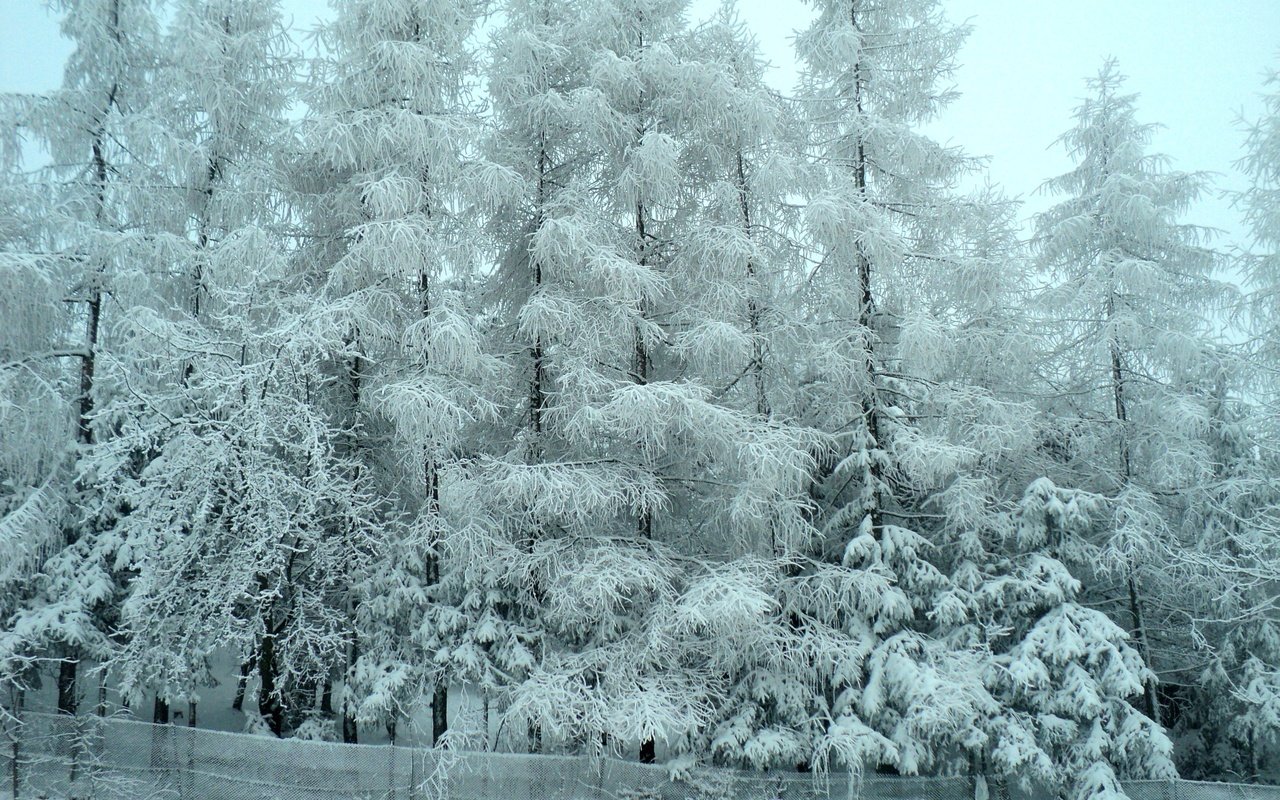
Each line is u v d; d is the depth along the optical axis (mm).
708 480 10938
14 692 10125
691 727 9336
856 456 10789
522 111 11305
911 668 9383
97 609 10625
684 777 9562
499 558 9891
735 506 9555
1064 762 9789
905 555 10180
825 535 11297
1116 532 10883
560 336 10336
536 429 11148
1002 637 10664
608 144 10961
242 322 9969
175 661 9281
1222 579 11141
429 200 10727
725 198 11078
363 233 10125
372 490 11008
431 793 9211
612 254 9859
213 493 9562
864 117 11414
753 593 8867
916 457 9688
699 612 8695
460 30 11180
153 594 9562
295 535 9922
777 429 10227
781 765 10102
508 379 11078
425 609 10430
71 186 10984
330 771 9523
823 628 10023
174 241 11023
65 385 10750
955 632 10312
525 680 9703
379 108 10820
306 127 10719
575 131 11477
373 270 10867
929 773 10336
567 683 9297
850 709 9742
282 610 10570
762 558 10078
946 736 9875
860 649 9719
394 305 10680
